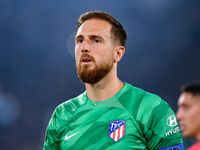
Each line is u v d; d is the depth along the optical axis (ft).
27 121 182.39
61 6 189.88
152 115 24.59
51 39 191.72
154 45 191.11
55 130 26.61
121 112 24.88
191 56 188.14
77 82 190.49
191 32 186.29
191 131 17.93
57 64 191.21
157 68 191.62
